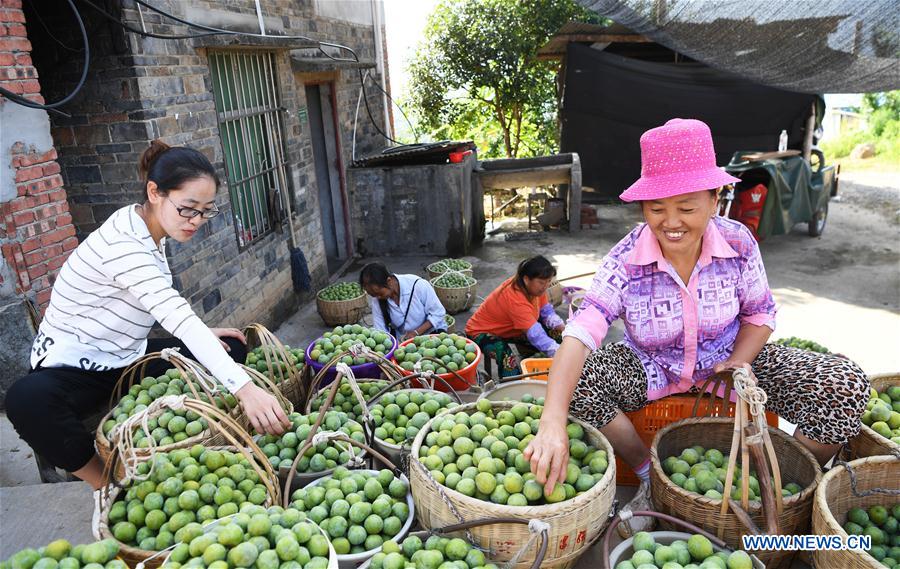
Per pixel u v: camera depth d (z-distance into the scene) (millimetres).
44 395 2490
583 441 2391
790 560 2236
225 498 2186
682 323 2434
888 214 11023
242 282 5836
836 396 2240
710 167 2080
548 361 3705
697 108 11453
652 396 2637
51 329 2678
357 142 9961
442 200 9203
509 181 10172
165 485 2166
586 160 12133
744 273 2400
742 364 2291
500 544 2002
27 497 3074
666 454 2576
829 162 17016
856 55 4785
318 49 8219
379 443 2775
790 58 5020
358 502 2270
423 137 15273
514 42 13633
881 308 6750
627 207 12180
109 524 2182
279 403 2783
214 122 5332
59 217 3756
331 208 9414
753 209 8727
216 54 5516
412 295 4855
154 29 4496
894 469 2314
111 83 4309
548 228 10711
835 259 8594
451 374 3684
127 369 2740
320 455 2596
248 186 6156
